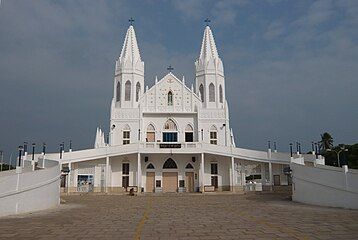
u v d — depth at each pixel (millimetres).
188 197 35969
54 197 25250
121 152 46688
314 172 24688
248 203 26188
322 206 22969
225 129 52188
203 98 54781
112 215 18469
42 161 32031
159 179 49219
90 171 51938
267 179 46719
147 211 20719
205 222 14977
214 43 58031
